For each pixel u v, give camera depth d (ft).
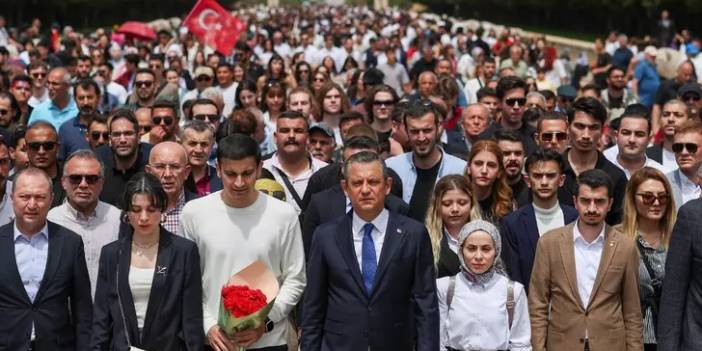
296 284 52.49
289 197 69.05
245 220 51.90
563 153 67.56
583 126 65.46
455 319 53.78
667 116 76.54
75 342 51.88
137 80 104.73
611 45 277.44
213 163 80.53
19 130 73.31
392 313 49.32
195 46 212.64
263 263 49.85
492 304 53.47
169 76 131.64
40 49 165.89
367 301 49.21
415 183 67.10
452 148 82.74
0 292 50.70
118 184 66.64
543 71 185.78
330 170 64.85
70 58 156.66
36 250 51.37
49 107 93.04
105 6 516.32
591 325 53.21
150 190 49.47
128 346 49.47
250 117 81.61
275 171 70.49
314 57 223.30
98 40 218.38
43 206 50.72
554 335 54.08
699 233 47.21
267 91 99.55
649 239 56.80
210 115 82.84
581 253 54.19
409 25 404.57
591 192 53.36
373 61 216.74
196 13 170.50
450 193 58.75
